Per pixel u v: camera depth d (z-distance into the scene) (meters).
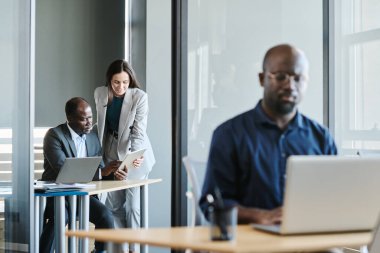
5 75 4.50
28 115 4.66
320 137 2.88
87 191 4.89
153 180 5.87
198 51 4.89
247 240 2.30
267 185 2.70
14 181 4.55
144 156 6.09
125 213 6.26
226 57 4.95
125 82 6.02
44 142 5.38
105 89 6.12
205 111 4.88
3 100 4.48
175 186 4.79
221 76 4.93
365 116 5.31
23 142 4.62
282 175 2.74
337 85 5.24
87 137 5.63
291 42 5.13
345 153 5.25
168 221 6.76
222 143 2.77
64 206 4.86
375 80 5.33
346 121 5.26
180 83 4.82
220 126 2.85
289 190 2.37
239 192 2.78
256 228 2.54
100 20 7.25
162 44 6.73
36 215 4.73
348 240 2.32
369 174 2.45
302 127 2.85
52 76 7.25
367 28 5.32
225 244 2.21
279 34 5.09
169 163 6.73
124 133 6.07
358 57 5.30
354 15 5.29
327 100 5.21
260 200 2.71
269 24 5.06
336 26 5.23
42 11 7.22
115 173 5.77
